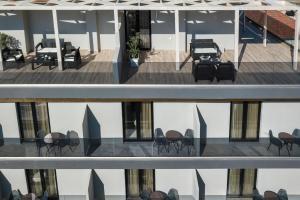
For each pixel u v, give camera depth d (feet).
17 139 61.16
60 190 65.26
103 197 65.46
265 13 69.92
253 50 69.36
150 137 63.26
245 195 65.36
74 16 67.72
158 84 55.77
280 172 63.62
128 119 62.44
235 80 56.44
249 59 64.90
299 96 55.67
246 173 64.08
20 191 65.41
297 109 61.16
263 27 77.30
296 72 57.72
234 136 63.05
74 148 59.11
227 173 63.87
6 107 61.21
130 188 65.26
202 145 60.90
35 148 60.13
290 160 57.57
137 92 55.98
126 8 57.52
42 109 61.62
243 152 59.06
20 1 62.28
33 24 68.08
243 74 57.52
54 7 57.77
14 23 66.13
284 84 55.42
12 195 62.28
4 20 65.98
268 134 62.44
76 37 69.00
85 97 56.18
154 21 67.82
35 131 62.90
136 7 57.41
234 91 55.77
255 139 63.00
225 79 56.24
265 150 59.41
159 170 63.67
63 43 66.44
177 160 58.08
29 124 62.59
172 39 68.85
